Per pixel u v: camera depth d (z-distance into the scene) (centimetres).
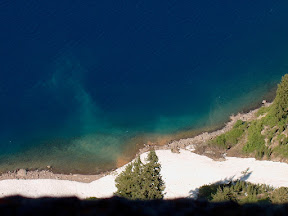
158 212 4944
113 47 9750
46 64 9262
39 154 7631
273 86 8731
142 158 7312
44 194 6372
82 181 6981
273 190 5769
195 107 8462
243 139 7325
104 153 7612
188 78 9081
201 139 7738
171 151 7444
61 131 8088
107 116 8369
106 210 4681
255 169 6562
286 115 7138
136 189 5438
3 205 4491
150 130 8050
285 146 6769
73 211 4559
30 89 8825
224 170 6706
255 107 8294
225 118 8162
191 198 5794
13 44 9650
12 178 7025
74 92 8794
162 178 6538
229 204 5197
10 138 7956
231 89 8781
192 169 6794
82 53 9550
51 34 9912
